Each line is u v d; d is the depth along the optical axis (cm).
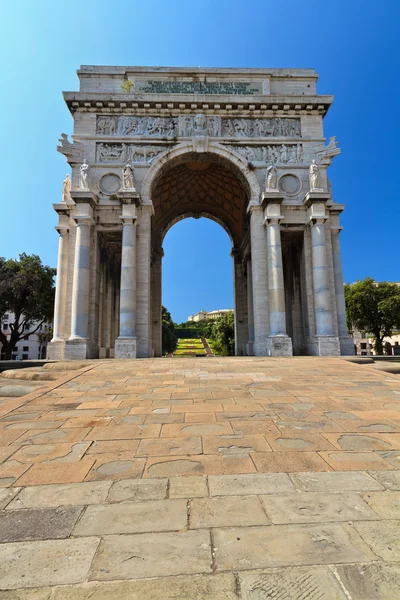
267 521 338
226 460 480
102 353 2619
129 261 2248
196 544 304
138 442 550
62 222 2445
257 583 258
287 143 2548
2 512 359
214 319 16300
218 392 892
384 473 438
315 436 566
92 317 2311
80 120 2525
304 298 2495
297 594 247
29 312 4256
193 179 3297
